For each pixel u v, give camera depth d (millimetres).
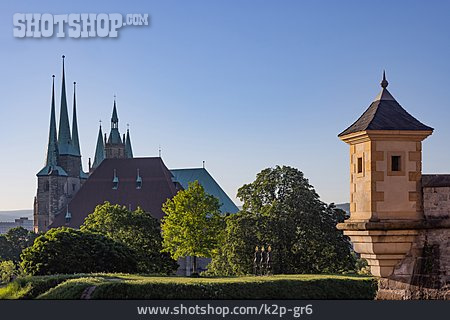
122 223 100188
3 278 123312
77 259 77500
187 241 94688
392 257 22500
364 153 22781
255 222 94688
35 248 77375
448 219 21953
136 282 46375
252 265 91500
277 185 99312
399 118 22703
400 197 22375
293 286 50219
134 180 177500
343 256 93312
